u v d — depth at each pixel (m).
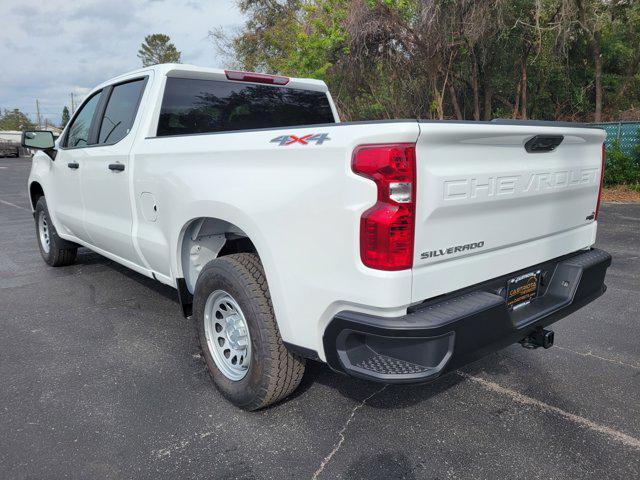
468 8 12.27
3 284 5.44
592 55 17.27
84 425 2.80
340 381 3.28
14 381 3.31
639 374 3.37
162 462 2.49
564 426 2.79
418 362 2.21
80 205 4.73
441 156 2.20
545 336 2.78
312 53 15.69
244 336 2.92
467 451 2.57
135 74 4.01
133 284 5.40
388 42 13.97
